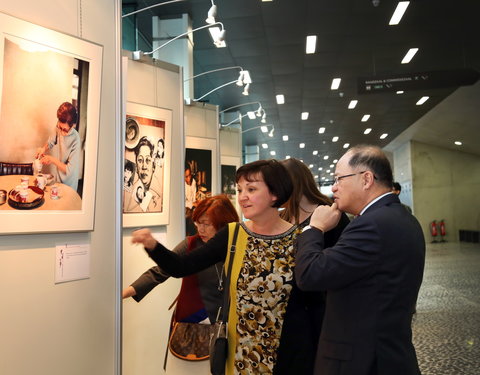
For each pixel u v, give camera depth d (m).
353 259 1.61
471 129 19.05
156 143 4.21
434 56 10.99
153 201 4.14
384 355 1.56
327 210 1.82
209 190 7.04
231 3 8.05
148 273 2.85
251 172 1.95
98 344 2.47
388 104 15.89
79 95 2.39
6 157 2.03
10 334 2.04
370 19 8.82
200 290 2.68
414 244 1.65
